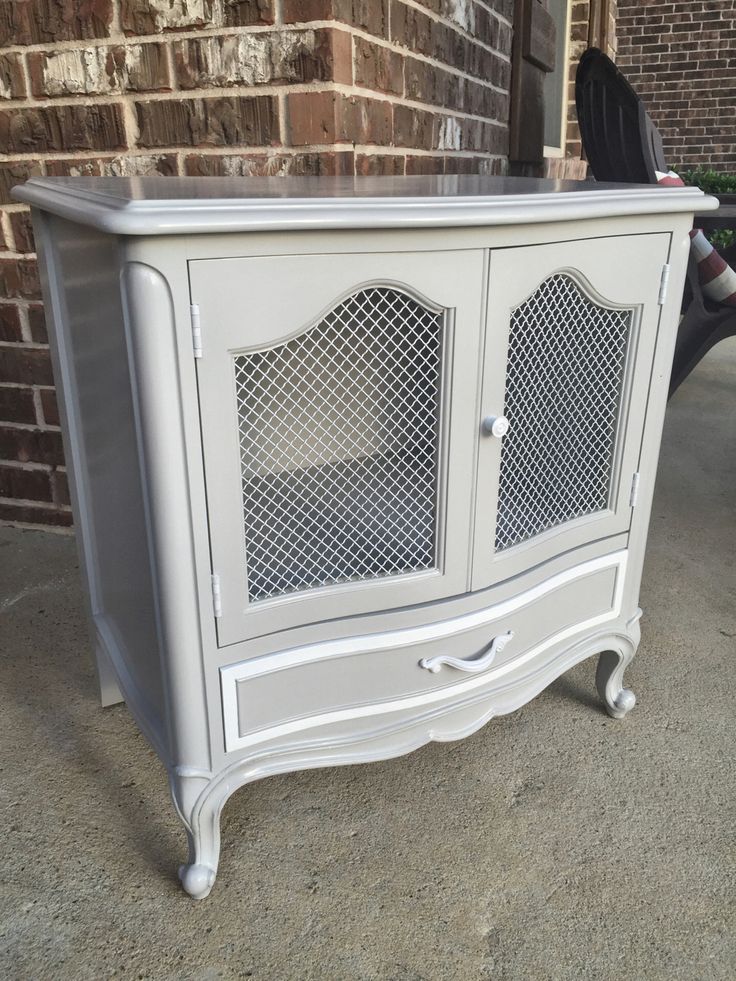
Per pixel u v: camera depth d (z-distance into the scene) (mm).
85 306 935
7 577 1749
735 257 3018
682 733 1286
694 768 1206
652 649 1518
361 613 940
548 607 1099
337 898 982
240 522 840
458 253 831
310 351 822
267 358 813
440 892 990
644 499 1158
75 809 1119
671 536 1986
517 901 978
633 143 2221
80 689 1386
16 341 1795
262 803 1134
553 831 1086
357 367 854
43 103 1555
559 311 959
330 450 883
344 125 1382
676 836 1078
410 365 875
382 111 1512
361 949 915
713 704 1358
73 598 1672
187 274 725
